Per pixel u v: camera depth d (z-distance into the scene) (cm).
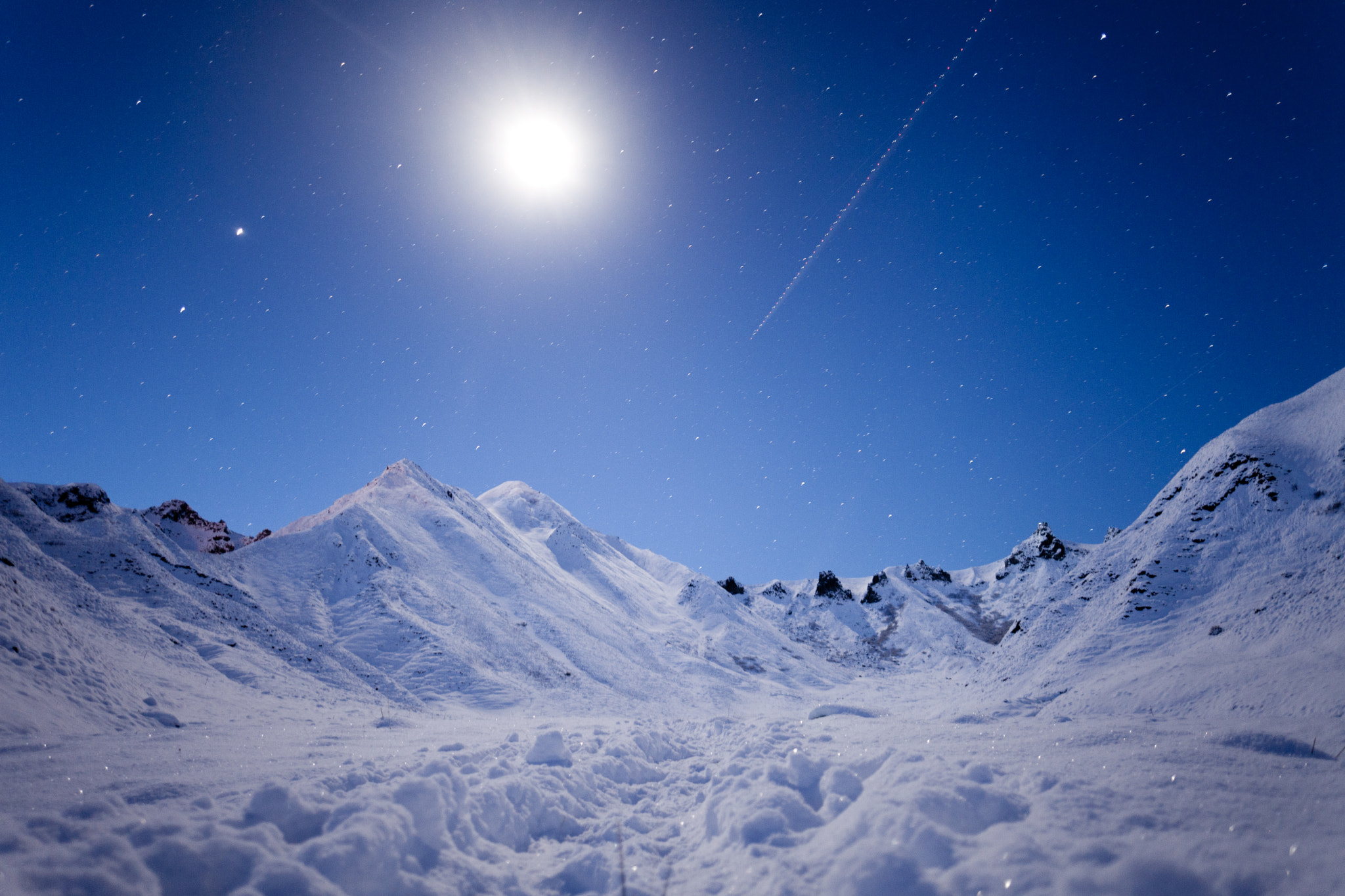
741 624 10900
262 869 337
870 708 1716
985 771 480
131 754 943
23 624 1756
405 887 365
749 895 361
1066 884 292
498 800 544
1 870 300
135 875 324
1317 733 813
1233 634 3522
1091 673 3956
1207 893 287
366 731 1619
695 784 799
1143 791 445
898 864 334
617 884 419
